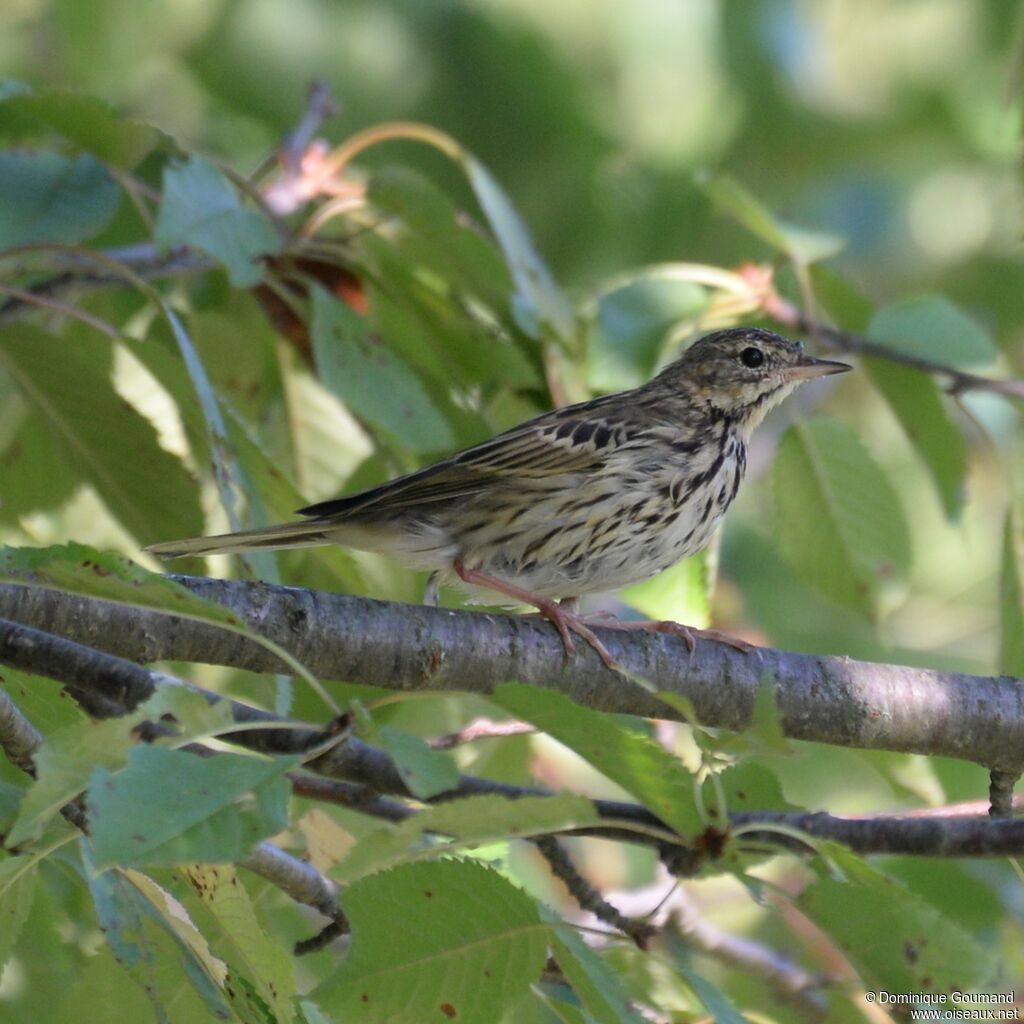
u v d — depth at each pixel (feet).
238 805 19.35
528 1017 30.83
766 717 22.74
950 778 45.01
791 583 59.77
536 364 39.73
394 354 34.88
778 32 66.39
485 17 65.00
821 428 40.52
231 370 39.58
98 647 28.07
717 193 40.68
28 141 36.60
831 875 23.38
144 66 50.42
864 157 69.21
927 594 63.72
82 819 23.90
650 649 32.35
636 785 23.02
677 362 42.27
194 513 35.47
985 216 71.15
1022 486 61.46
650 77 66.18
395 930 22.02
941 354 40.55
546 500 37.96
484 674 30.68
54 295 39.60
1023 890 43.29
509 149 65.82
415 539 37.76
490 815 22.02
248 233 31.32
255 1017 23.50
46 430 36.29
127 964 23.90
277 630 28.94
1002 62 66.85
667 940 41.32
